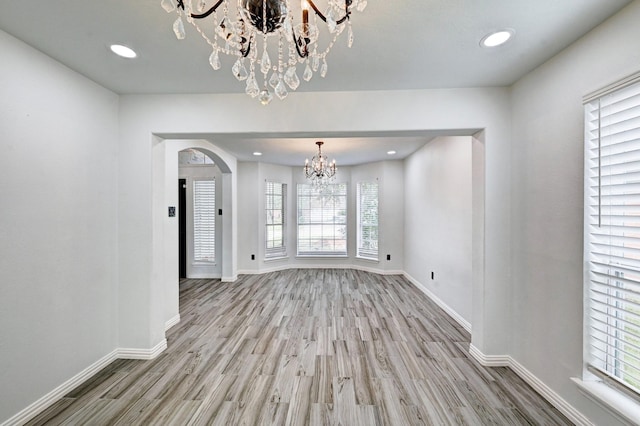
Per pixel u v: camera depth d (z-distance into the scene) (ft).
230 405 6.53
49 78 6.45
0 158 5.49
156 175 8.86
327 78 7.54
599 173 5.43
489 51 6.26
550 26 5.37
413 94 8.26
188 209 18.67
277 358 8.59
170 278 11.02
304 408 6.43
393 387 7.18
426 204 15.02
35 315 6.17
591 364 5.67
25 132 5.95
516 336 7.81
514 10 4.92
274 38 5.61
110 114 8.29
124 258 8.56
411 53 6.33
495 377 7.59
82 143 7.36
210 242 18.72
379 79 7.62
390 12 4.94
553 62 6.48
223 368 8.04
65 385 6.86
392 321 11.46
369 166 20.48
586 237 5.68
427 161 14.76
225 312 12.51
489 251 8.10
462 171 11.09
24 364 5.94
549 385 6.63
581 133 5.76
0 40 5.48
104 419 6.07
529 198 7.29
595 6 4.83
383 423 5.97
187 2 3.80
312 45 5.92
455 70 7.13
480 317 8.34
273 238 21.02
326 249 21.83
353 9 4.81
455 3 4.73
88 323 7.56
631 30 4.75
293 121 8.48
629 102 4.95
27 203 6.00
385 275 19.44
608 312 5.43
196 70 7.14
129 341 8.57
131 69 7.06
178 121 8.54
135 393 6.95
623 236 5.11
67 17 5.10
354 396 6.83
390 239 19.56
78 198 7.24
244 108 8.51
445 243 12.64
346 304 13.56
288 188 21.75
